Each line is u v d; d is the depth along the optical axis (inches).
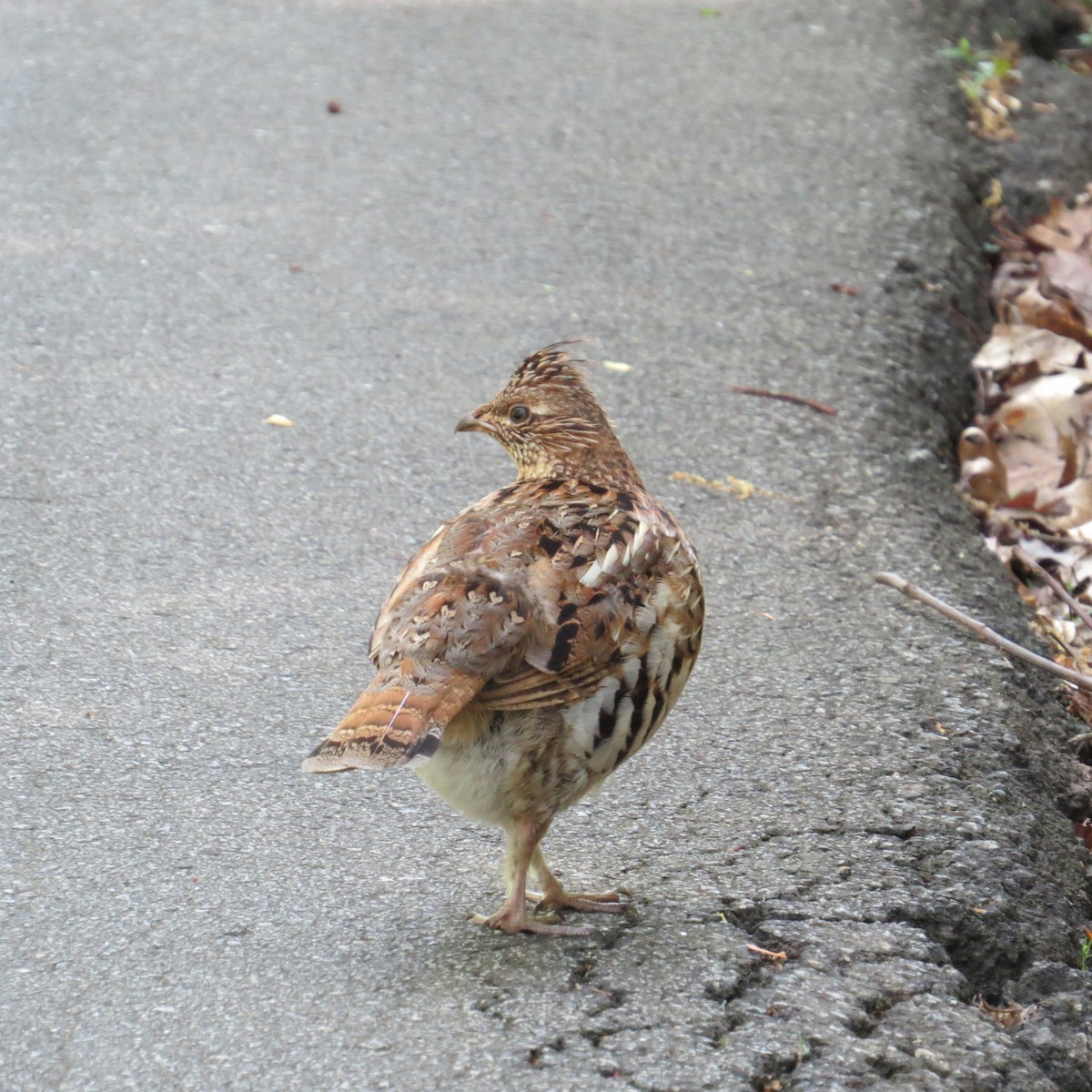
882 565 399.9
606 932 252.2
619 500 263.7
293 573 379.9
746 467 441.1
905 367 503.2
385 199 594.6
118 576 373.4
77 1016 228.8
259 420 448.8
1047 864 291.6
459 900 264.5
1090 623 387.9
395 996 234.1
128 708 321.7
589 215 590.6
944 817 294.2
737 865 276.8
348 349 491.8
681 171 629.6
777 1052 222.1
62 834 278.8
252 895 263.3
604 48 754.2
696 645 261.0
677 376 485.7
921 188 619.5
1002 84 726.5
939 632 369.7
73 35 740.7
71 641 345.1
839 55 746.8
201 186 596.7
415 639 232.2
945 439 482.6
